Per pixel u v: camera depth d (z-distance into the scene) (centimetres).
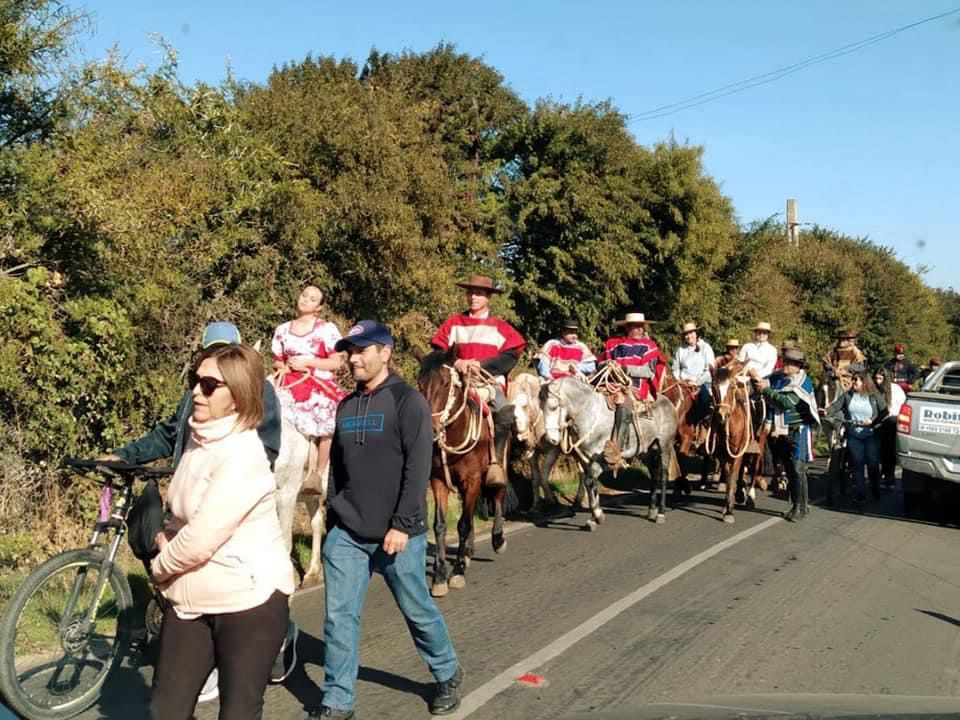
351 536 513
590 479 1190
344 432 519
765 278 2850
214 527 369
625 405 1193
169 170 1052
